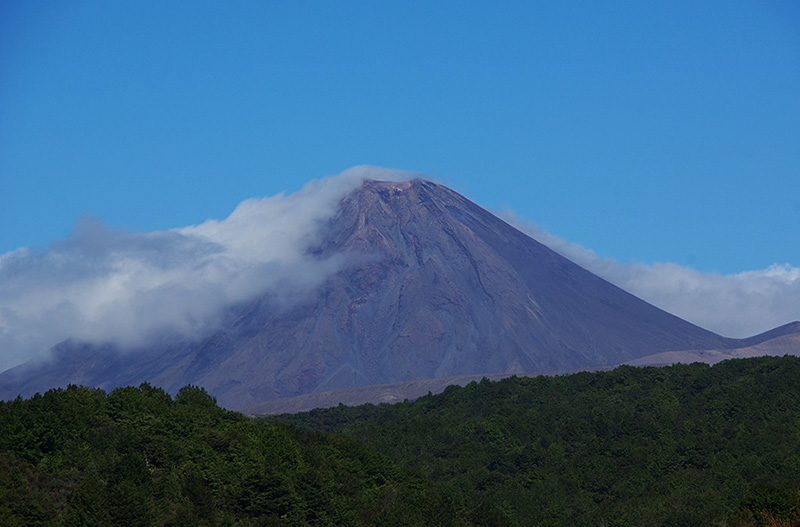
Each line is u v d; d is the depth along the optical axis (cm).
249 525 8456
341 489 9731
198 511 8350
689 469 12288
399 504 9838
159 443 9112
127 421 9594
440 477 12900
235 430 10125
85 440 8975
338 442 10975
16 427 8519
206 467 9069
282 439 10031
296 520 8688
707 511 10294
